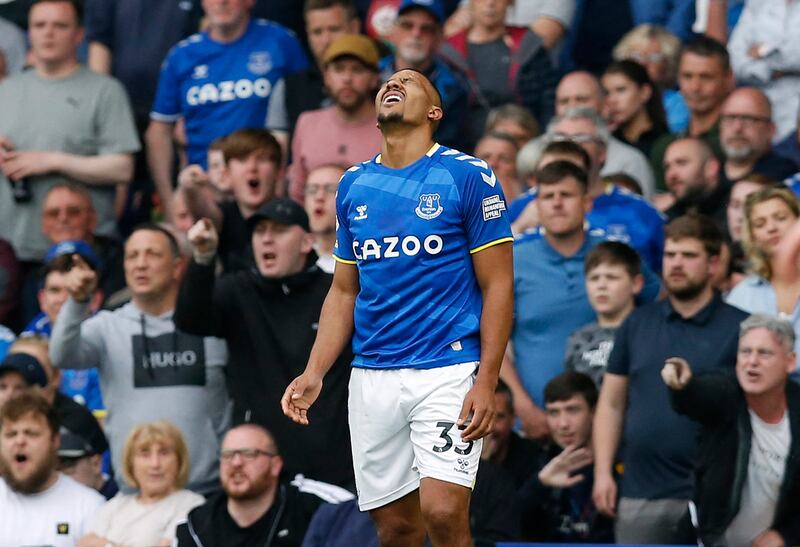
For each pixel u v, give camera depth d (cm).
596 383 3453
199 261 3269
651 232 3834
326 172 3738
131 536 3288
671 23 4972
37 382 3603
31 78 4484
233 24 4541
